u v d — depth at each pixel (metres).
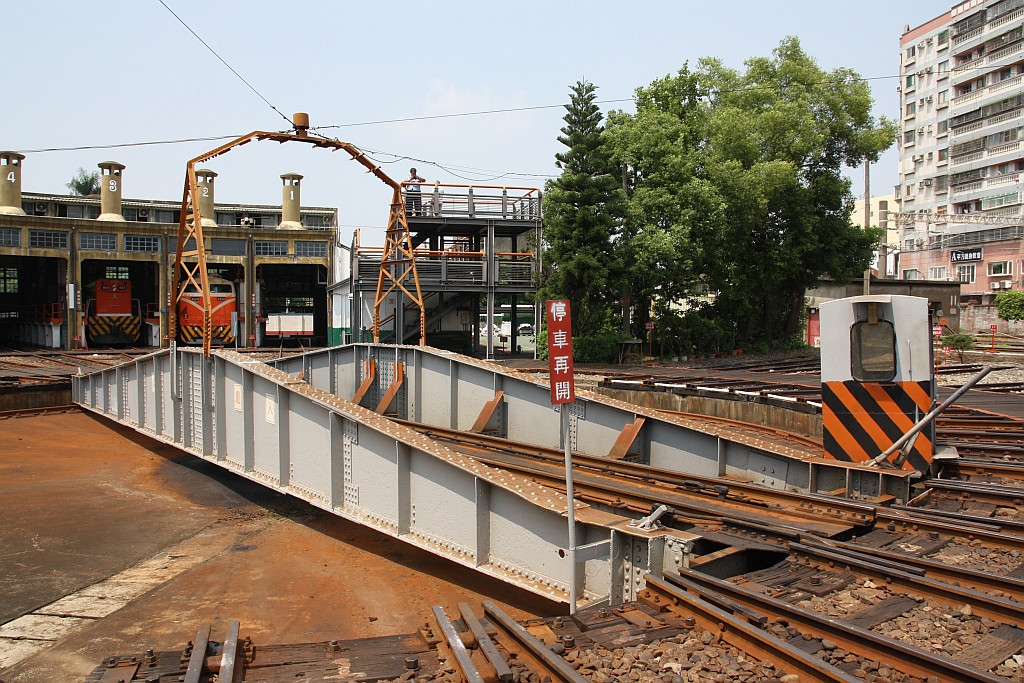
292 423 9.91
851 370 9.39
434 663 4.89
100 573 8.53
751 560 6.61
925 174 66.94
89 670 6.05
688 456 10.34
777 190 36.62
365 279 33.12
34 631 6.89
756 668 4.51
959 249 61.19
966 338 34.19
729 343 40.09
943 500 8.51
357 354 16.25
